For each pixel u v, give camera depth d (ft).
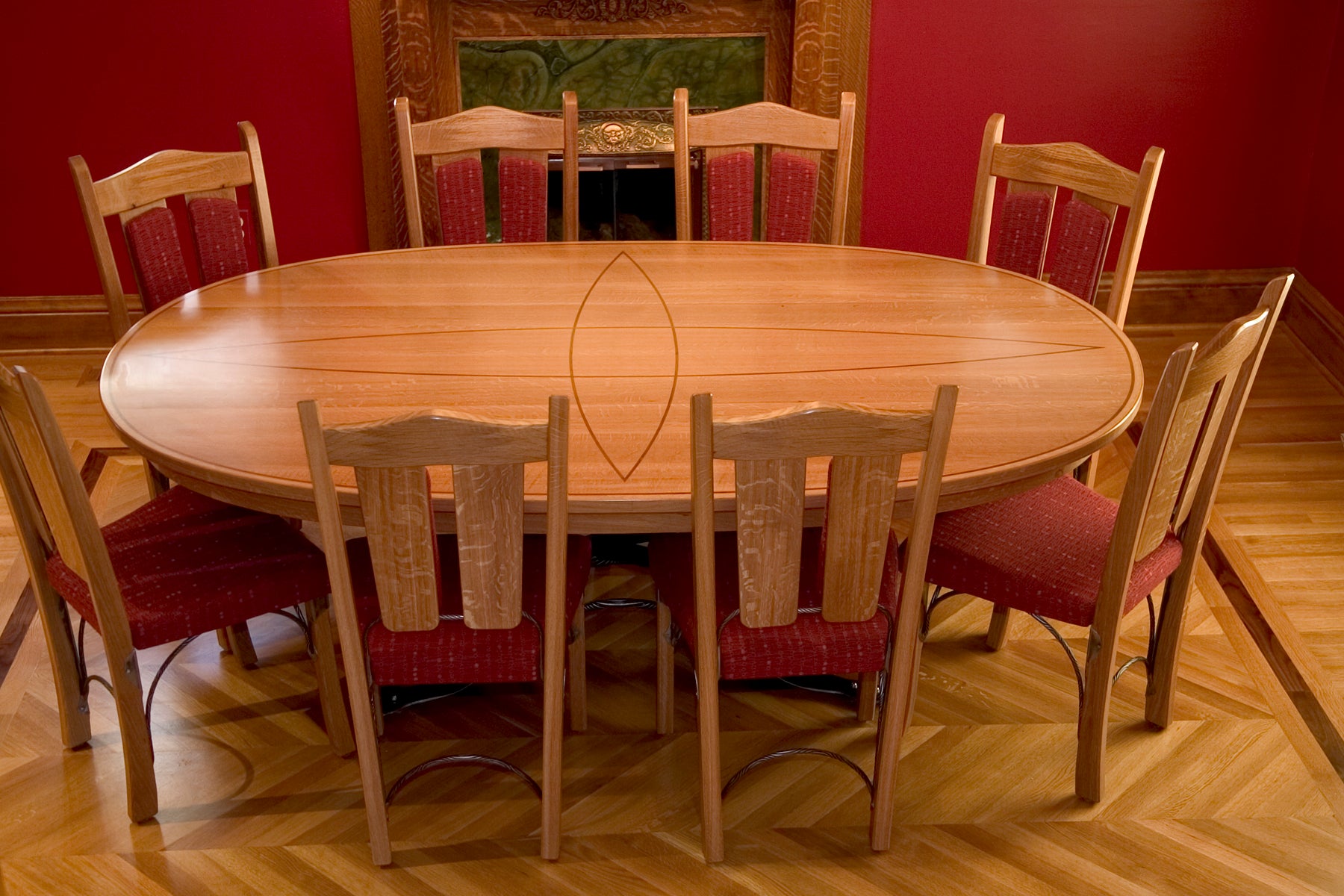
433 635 6.70
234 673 8.85
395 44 12.97
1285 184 14.10
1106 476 11.50
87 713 7.99
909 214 14.03
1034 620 9.50
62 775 7.79
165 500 8.17
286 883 6.98
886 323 8.58
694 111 13.85
